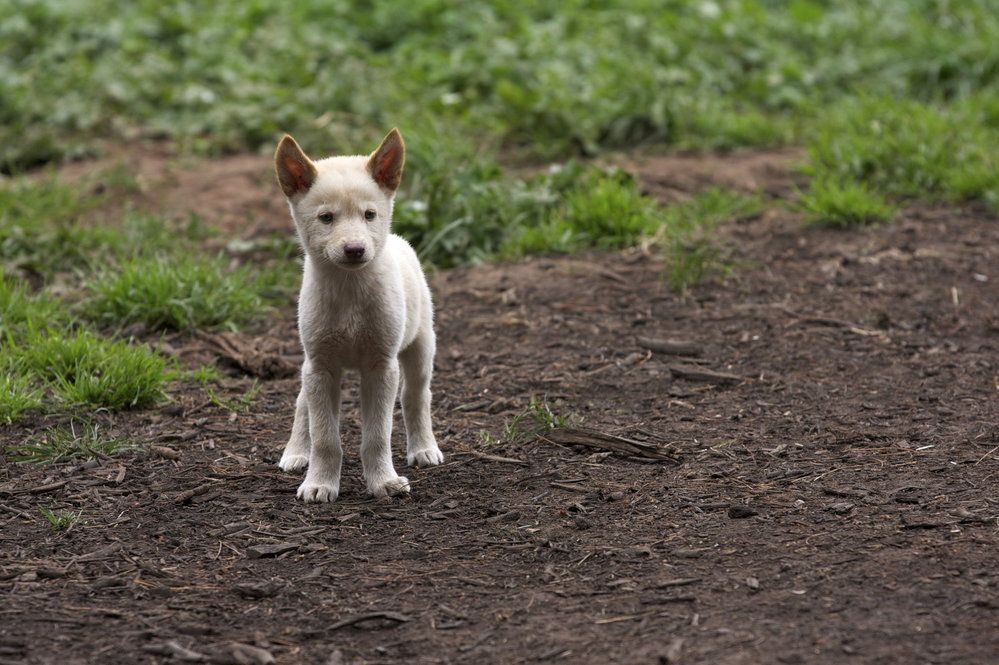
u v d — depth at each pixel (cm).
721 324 1277
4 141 1959
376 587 750
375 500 887
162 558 798
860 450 948
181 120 2064
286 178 855
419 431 960
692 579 741
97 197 1709
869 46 2375
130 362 1107
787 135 1959
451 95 2067
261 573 773
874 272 1406
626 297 1359
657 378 1141
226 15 2491
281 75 2169
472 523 842
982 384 1098
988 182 1630
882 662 637
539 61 2211
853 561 751
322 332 860
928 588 711
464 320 1315
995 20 2466
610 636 679
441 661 661
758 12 2494
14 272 1431
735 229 1552
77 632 702
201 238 1577
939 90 2150
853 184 1634
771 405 1065
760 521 822
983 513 812
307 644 686
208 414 1080
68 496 901
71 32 2403
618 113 1945
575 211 1548
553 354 1216
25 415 1060
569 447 978
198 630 702
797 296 1347
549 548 796
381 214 855
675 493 877
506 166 1830
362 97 2033
